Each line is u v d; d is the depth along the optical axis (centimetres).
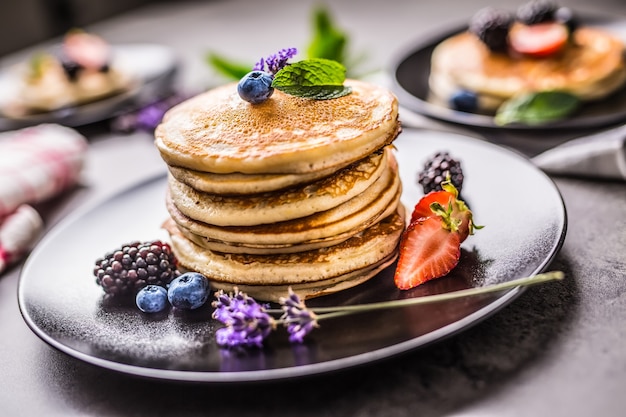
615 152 61
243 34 112
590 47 78
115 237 60
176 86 91
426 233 51
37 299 54
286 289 52
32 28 131
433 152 63
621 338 48
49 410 49
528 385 46
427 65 83
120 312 52
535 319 50
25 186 69
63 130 76
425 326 47
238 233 52
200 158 51
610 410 45
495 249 52
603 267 53
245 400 48
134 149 80
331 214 51
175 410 48
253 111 53
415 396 47
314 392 48
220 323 51
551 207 54
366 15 115
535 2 81
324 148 50
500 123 70
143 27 126
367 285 52
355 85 55
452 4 114
